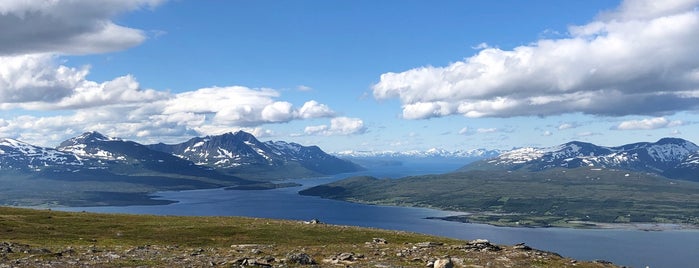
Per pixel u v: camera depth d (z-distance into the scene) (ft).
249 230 306.35
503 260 180.24
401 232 329.72
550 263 183.32
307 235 296.71
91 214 399.65
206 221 362.94
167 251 190.80
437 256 185.37
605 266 194.29
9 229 268.82
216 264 149.38
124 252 182.60
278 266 148.66
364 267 151.64
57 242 237.86
